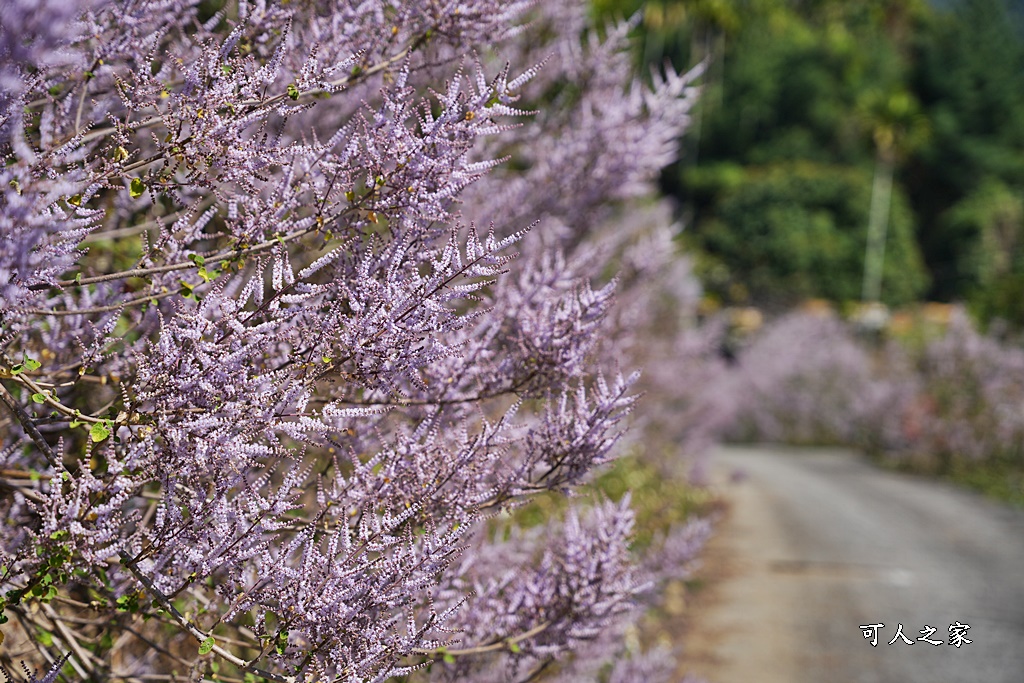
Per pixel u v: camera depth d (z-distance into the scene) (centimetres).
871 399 2500
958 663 659
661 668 461
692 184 6512
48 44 158
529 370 258
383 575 207
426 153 222
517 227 381
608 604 277
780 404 3150
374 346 207
